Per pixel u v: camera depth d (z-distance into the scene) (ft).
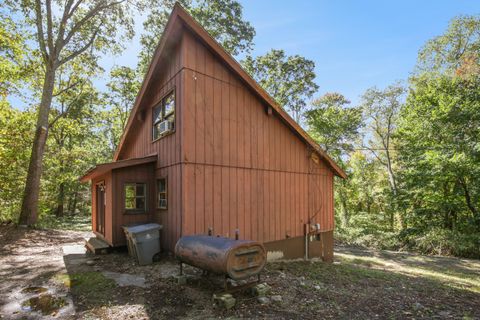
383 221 69.87
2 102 50.47
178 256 16.99
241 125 25.81
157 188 27.04
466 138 46.73
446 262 40.16
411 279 25.81
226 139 24.47
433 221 52.13
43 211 56.65
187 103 21.90
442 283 25.16
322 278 21.71
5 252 27.68
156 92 28.45
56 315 13.37
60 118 64.85
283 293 16.33
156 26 60.70
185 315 13.16
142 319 12.81
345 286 20.01
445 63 68.59
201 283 16.90
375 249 51.93
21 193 49.49
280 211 28.89
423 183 50.31
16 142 48.26
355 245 55.67
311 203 32.73
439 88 53.21
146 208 27.30
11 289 16.93
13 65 51.06
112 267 21.03
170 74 24.73
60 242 33.81
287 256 29.12
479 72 51.65
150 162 27.63
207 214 22.44
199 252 15.24
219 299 14.01
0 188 48.16
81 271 20.21
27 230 39.34
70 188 77.36
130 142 39.34
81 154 69.21
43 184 60.03
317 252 32.83
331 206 35.68
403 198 57.36
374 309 15.53
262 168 27.43
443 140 50.57
